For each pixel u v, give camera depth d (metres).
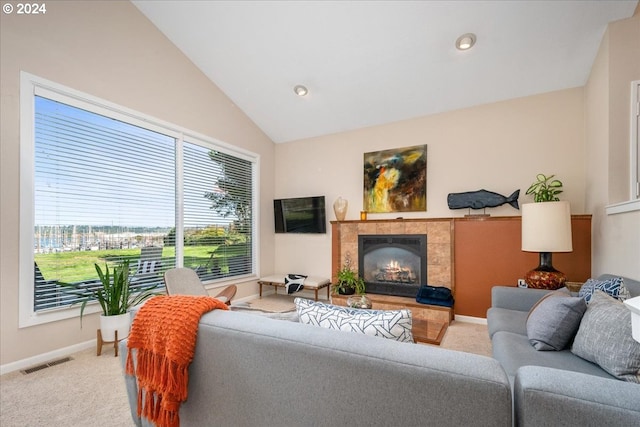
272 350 0.91
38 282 2.38
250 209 4.70
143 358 1.11
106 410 1.71
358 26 2.90
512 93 3.42
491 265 3.36
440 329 2.28
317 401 0.85
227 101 4.21
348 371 0.80
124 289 2.61
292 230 4.86
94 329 2.68
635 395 0.67
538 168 3.35
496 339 1.77
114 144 2.93
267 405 0.94
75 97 2.61
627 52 2.43
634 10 2.38
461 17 2.65
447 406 0.71
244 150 4.50
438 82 3.41
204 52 3.56
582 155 3.17
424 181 3.93
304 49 3.27
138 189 3.14
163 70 3.36
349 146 4.53
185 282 2.90
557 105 3.29
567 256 3.04
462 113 3.76
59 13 2.50
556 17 2.53
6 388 1.94
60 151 2.53
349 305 2.39
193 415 1.10
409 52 3.08
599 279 1.95
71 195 2.60
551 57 2.90
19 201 2.26
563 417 0.67
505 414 0.67
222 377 1.01
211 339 1.03
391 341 0.87
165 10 3.10
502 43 2.82
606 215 2.52
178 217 3.53
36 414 1.67
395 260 3.96
